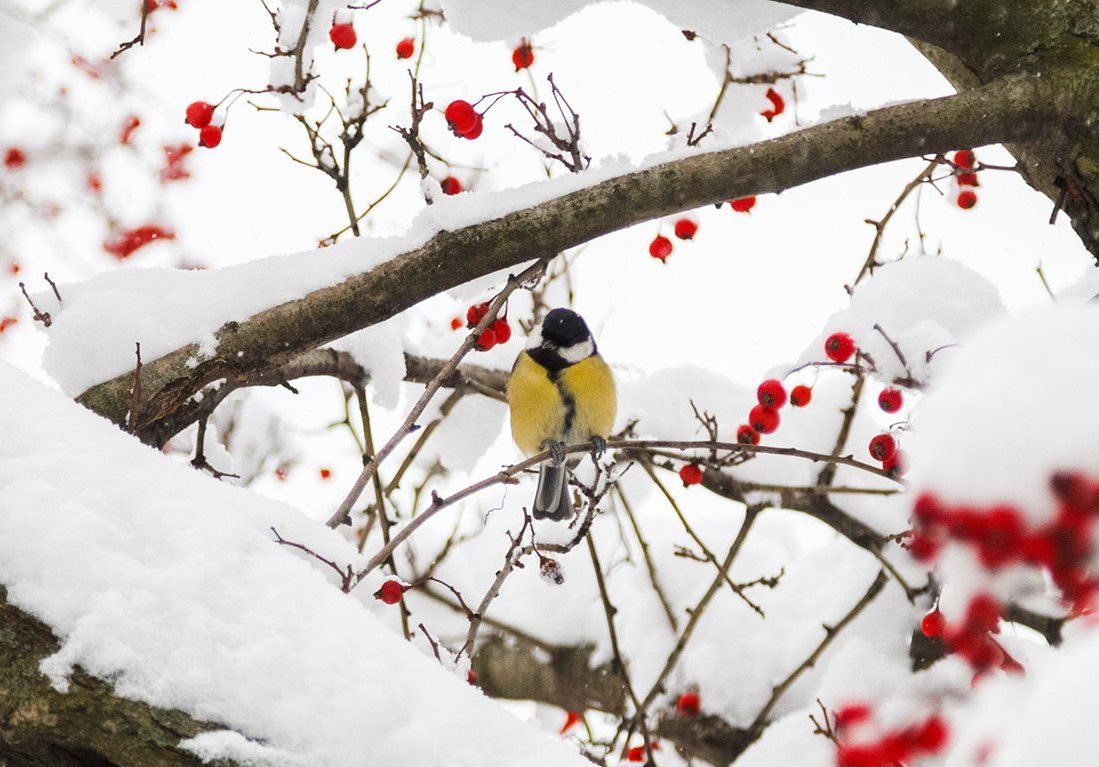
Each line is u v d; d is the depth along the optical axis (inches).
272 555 126.4
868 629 289.1
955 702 248.5
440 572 357.1
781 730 279.7
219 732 112.3
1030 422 75.0
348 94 253.8
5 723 117.2
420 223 200.2
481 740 112.3
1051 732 55.4
